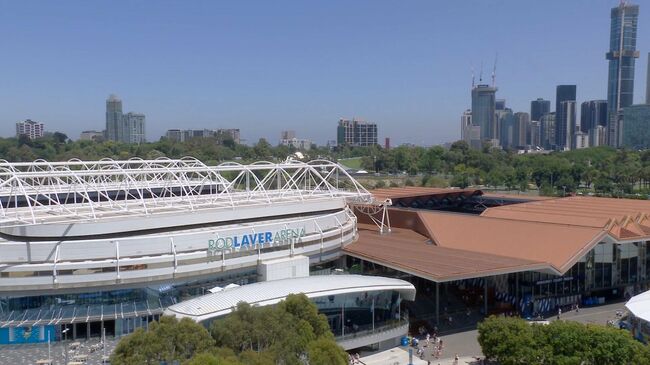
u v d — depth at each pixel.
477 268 96.62
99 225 94.38
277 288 80.31
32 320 82.56
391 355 85.12
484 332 76.81
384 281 88.38
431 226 134.12
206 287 94.88
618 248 118.44
